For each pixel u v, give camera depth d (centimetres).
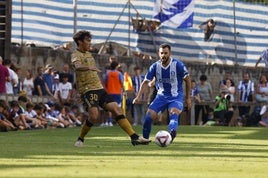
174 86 3069
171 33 6066
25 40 5631
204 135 4119
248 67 6253
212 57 6194
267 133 4384
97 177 1703
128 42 5969
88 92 2898
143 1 6003
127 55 5953
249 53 6288
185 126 5409
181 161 2217
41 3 5688
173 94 3072
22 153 2533
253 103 6059
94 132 4391
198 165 2064
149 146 2991
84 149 2788
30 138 3678
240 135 4150
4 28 5462
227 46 6225
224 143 3347
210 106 5997
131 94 5741
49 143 3222
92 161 2192
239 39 6266
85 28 5869
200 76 6094
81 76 2898
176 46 6081
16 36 5609
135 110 5762
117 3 5953
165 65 3066
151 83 3259
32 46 5609
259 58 6294
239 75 6216
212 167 2008
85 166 1991
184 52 6116
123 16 5966
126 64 5903
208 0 6181
